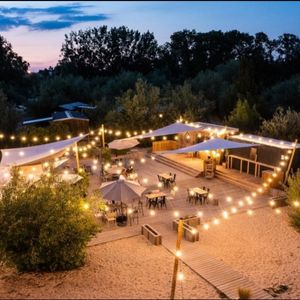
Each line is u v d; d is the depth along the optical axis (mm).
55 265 12141
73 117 34625
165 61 70500
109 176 22734
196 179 23750
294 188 16031
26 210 11938
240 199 19734
